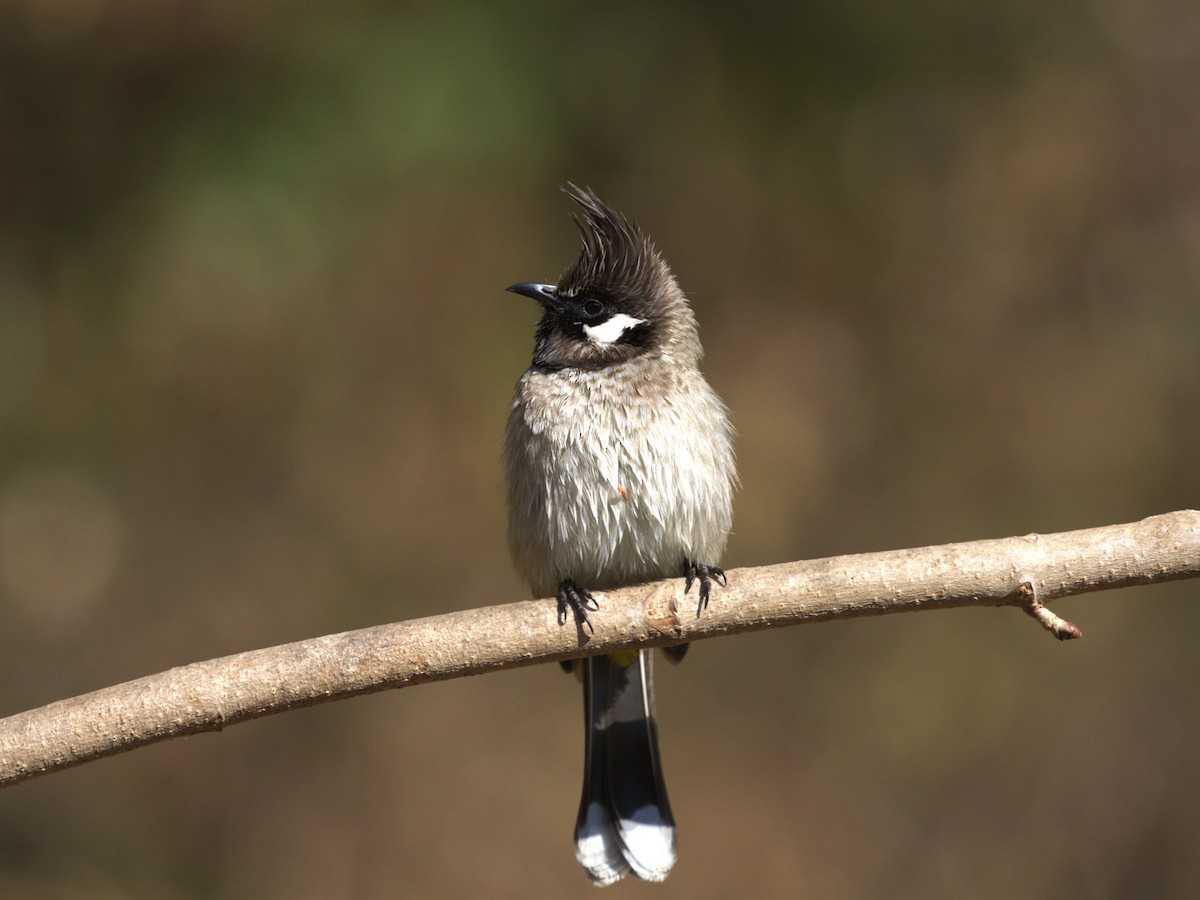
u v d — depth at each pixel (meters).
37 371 12.92
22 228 12.88
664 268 7.68
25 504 12.90
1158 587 13.02
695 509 7.14
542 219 13.61
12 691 12.66
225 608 13.16
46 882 11.95
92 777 12.46
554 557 7.18
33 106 12.88
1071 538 5.76
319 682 5.67
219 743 12.73
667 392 7.16
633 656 7.40
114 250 12.74
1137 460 13.66
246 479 13.43
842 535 13.66
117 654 12.95
